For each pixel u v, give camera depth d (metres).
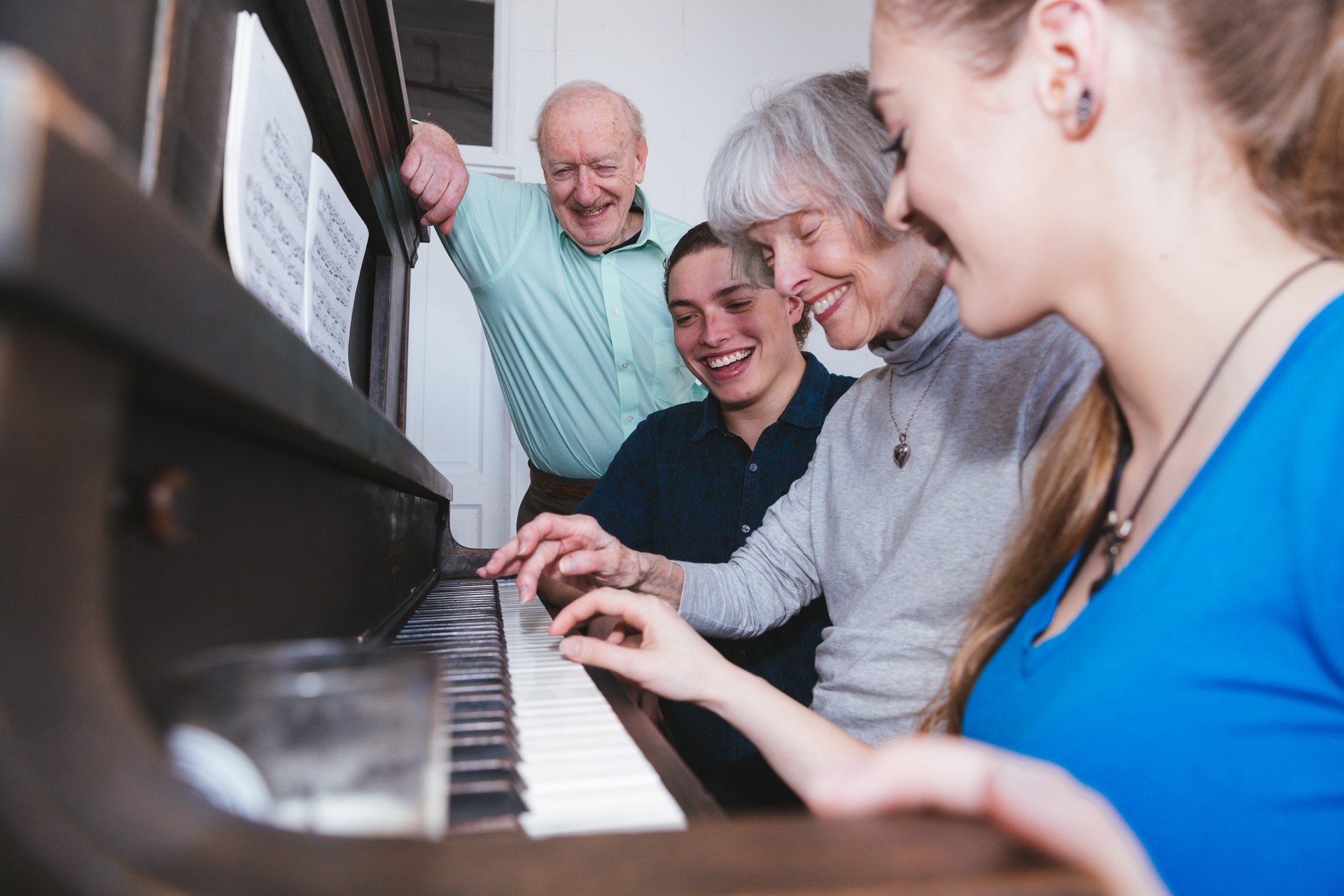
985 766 0.25
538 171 3.65
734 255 1.36
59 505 0.18
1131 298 0.57
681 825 0.39
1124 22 0.52
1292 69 0.51
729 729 1.60
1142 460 0.63
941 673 1.00
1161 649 0.51
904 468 1.15
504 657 0.77
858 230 1.08
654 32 3.77
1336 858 0.47
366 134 1.15
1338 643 0.46
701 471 1.84
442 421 3.71
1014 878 0.19
